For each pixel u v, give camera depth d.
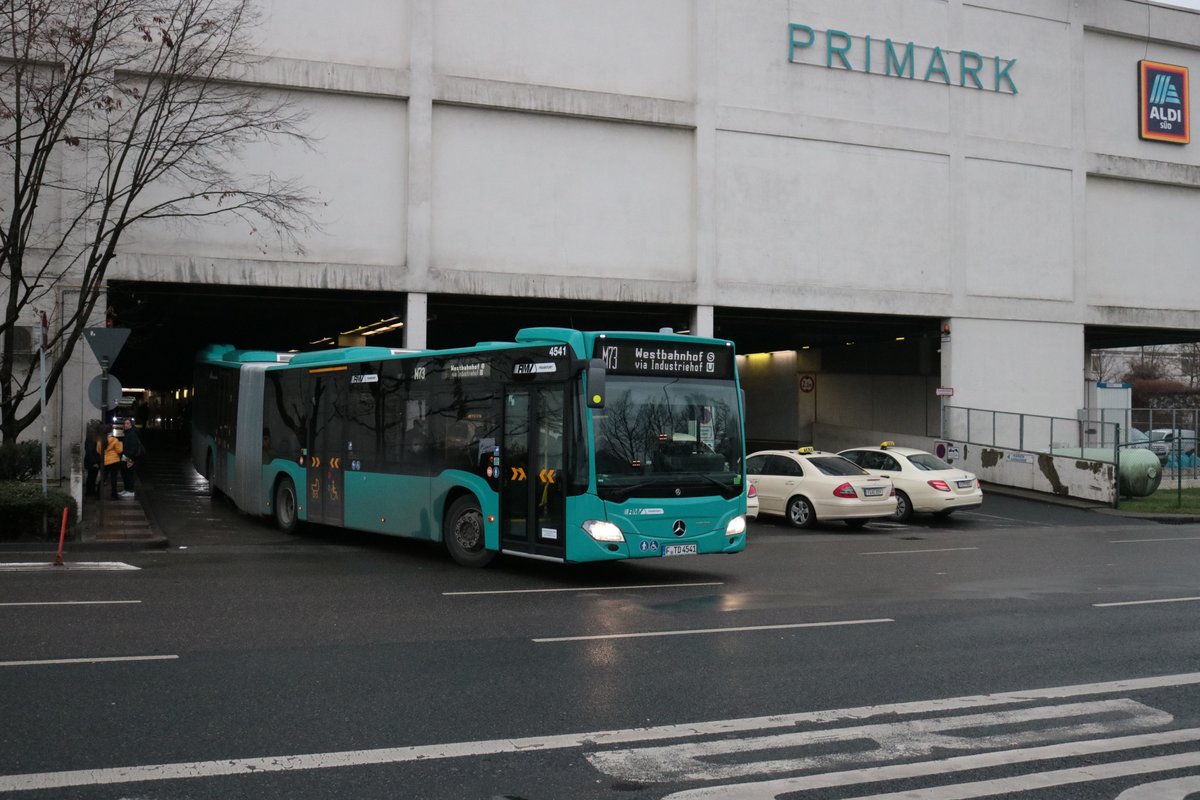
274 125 23.00
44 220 23.34
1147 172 36.66
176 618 10.30
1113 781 5.82
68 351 19.73
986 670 8.52
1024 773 5.94
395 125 26.56
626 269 28.94
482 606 11.45
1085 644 9.65
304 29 25.70
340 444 17.69
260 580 13.30
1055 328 35.06
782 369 43.69
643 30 29.27
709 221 29.70
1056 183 35.16
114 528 18.58
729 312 32.22
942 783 5.75
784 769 5.94
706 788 5.60
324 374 18.34
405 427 16.16
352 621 10.34
